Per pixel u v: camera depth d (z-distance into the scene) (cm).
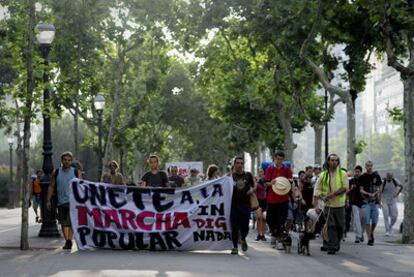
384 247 1983
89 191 1761
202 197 1770
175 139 10069
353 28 2703
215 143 8169
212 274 1299
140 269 1362
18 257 1570
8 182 6712
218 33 4175
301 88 3762
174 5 4116
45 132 2177
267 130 5072
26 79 1889
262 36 3312
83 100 4566
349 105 2989
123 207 1762
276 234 1853
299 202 2358
